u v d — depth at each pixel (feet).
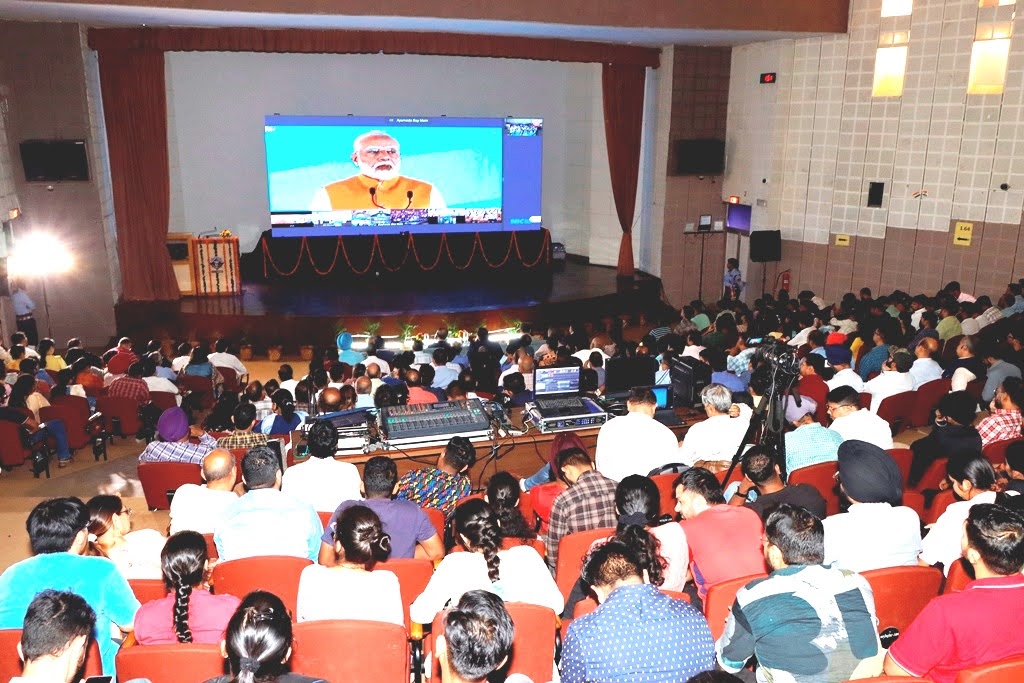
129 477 24.66
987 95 39.47
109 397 26.76
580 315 45.62
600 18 37.24
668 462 16.71
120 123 40.75
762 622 8.31
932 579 10.55
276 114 49.65
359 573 10.56
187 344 37.27
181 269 44.47
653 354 29.78
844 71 43.62
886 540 11.42
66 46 37.93
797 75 45.16
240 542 12.56
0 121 37.55
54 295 40.91
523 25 37.60
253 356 41.70
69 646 7.77
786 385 15.72
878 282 44.75
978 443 17.40
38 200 39.42
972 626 8.38
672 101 48.11
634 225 52.80
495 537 10.96
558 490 15.29
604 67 48.21
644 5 37.91
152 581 11.68
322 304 43.52
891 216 43.62
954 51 40.14
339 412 20.39
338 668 9.64
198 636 9.82
